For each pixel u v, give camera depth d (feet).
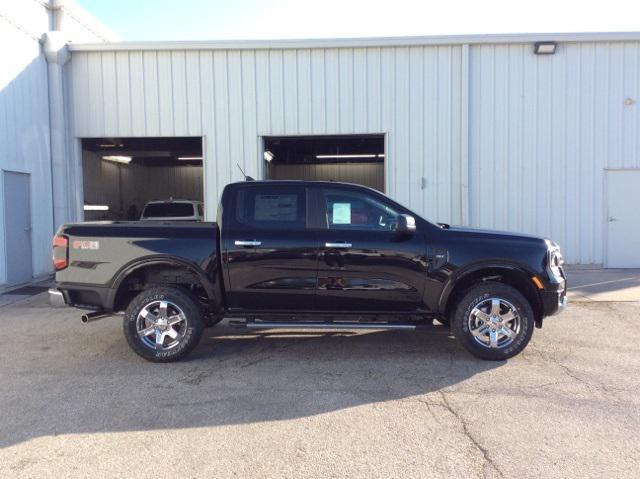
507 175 39.83
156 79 40.47
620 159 39.63
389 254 19.10
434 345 21.34
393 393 16.01
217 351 20.68
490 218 40.04
